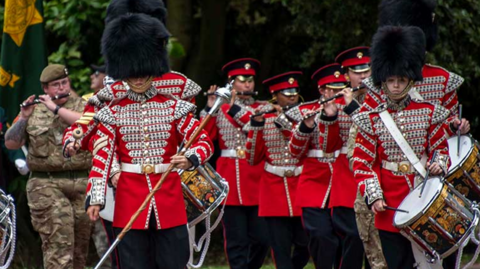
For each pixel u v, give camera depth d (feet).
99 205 61.82
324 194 86.48
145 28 63.52
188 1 131.75
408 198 66.18
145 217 62.80
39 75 103.91
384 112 67.67
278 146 92.02
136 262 63.05
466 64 127.44
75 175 85.66
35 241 131.23
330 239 85.56
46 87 87.45
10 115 103.45
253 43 143.54
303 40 140.97
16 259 130.00
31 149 84.89
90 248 137.39
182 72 136.98
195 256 135.74
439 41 123.75
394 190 67.56
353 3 123.44
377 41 68.03
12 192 130.62
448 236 65.21
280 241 91.71
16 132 85.56
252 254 98.89
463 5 125.29
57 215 84.12
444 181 66.08
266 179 92.43
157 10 79.00
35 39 104.17
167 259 63.52
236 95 98.78
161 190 63.41
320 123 82.89
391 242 67.82
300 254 94.38
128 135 63.62
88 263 136.36
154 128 63.67
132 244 63.00
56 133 85.05
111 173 64.34
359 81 85.20
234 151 98.43
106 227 75.92
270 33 141.69
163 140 63.77
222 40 136.56
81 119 71.00
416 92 72.18
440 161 66.08
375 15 125.39
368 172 67.41
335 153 86.58
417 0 79.77
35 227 84.79
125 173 63.72
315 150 87.15
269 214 91.61
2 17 127.44
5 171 130.11
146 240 63.77
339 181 84.28
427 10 79.77
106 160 63.10
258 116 91.61
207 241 74.84
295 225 92.99
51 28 129.18
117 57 63.31
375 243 78.18
